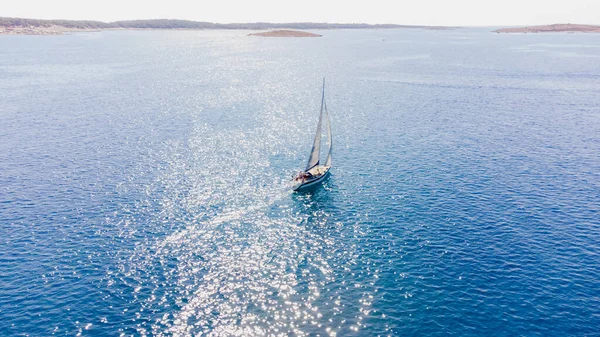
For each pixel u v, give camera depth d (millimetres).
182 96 149125
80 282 47688
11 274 48938
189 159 85562
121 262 51406
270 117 119438
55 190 71000
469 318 42531
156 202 67062
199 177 76688
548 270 49938
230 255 53125
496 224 60219
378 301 44938
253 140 98188
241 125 110812
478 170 79562
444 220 61531
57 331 40594
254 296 45688
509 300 45031
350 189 72250
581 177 75875
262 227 60000
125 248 54312
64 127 107875
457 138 98625
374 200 68062
